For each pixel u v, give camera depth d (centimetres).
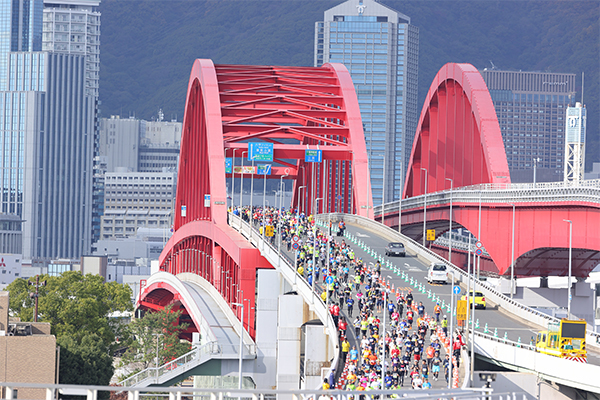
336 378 13862
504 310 18912
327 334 16562
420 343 14462
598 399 13575
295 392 7381
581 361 13738
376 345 14800
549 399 14225
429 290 19688
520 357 14638
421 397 7975
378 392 7750
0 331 16400
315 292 18162
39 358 16075
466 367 14462
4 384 6612
